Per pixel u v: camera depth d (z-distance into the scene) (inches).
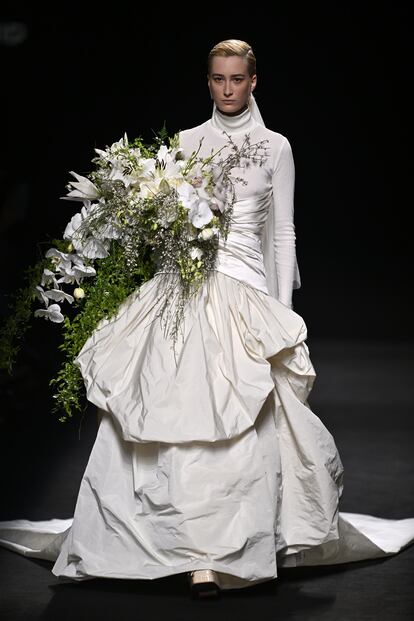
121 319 407.2
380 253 1729.8
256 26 1608.0
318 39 1664.6
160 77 1486.2
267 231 424.8
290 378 403.9
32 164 1261.1
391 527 464.1
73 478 560.4
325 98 1707.7
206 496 364.2
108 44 1387.8
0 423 708.7
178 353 387.9
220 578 371.9
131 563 367.6
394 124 1713.8
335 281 1675.7
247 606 364.2
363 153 1729.8
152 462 379.6
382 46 1675.7
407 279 1713.8
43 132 1282.0
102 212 406.3
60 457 611.5
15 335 462.6
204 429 369.7
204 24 1510.8
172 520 363.6
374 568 414.0
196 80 1502.2
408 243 1729.8
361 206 1737.2
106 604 365.1
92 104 1375.5
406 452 627.8
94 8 1364.4
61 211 1283.2
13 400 743.7
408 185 1734.7
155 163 397.4
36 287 434.3
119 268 420.8
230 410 374.3
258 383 382.6
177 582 387.5
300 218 1745.8
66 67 1326.3
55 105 1304.1
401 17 1652.3
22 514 486.3
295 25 1647.4
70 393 429.4
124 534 371.6
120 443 388.2
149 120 1471.5
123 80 1417.3
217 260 403.9
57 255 425.1
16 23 1291.8
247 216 409.1
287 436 399.2
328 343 1168.8
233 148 407.5
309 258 1736.0
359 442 657.0
